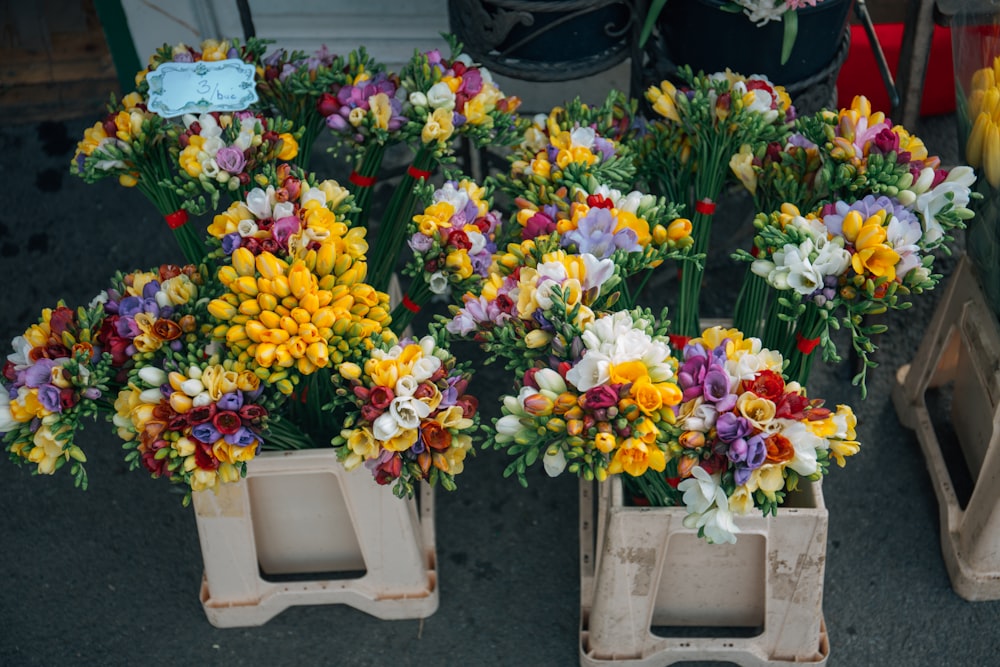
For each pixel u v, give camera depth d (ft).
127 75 9.94
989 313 6.49
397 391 4.94
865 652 6.59
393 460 5.02
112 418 5.57
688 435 4.68
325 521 6.54
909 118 7.14
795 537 5.74
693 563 6.13
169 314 5.45
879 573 6.91
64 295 8.75
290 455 5.98
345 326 5.07
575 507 7.30
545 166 5.83
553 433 4.77
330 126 6.08
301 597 6.67
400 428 4.94
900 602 6.79
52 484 7.57
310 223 5.31
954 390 7.31
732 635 6.60
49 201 9.43
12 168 9.70
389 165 9.40
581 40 7.16
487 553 7.09
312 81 6.22
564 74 7.24
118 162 5.90
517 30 7.11
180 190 5.66
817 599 5.98
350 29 9.57
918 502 7.23
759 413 4.71
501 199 8.80
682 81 7.06
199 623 6.82
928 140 9.36
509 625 6.75
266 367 5.03
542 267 4.93
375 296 5.27
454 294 5.94
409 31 9.57
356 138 6.17
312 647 6.69
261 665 6.63
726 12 6.53
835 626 6.70
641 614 6.12
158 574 7.07
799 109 7.02
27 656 6.68
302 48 9.68
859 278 5.01
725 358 4.82
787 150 5.80
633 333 4.75
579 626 6.68
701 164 6.19
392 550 6.42
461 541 7.16
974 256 6.47
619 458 4.61
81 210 9.35
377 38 9.61
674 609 6.44
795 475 4.83
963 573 6.66
